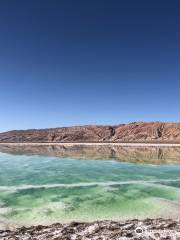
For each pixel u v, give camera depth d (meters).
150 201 17.30
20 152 66.62
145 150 68.88
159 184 22.70
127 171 31.45
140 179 26.06
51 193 19.84
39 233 11.10
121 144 97.12
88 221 13.85
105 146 90.81
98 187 21.75
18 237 10.52
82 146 94.75
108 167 35.16
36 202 17.41
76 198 18.34
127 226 11.56
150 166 35.97
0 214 14.87
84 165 37.50
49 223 13.61
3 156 53.81
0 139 177.50
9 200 17.91
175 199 17.98
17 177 27.64
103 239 9.77
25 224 13.42
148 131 144.12
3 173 30.39
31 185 23.09
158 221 12.83
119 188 21.33
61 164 38.81
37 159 46.94
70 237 10.22
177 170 32.16
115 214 14.98
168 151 64.50
